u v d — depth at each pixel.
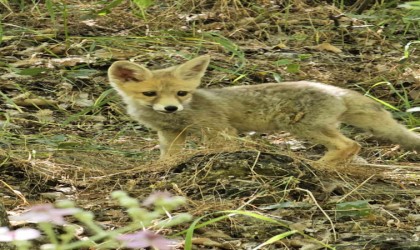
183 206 8.95
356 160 11.16
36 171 10.10
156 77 11.12
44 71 14.70
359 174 10.24
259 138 11.96
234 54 15.78
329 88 11.17
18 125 12.54
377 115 11.06
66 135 12.23
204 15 18.53
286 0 19.81
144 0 16.69
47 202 9.23
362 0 19.98
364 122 11.09
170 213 8.73
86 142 11.87
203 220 8.63
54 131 12.53
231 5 19.22
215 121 11.12
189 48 16.56
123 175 10.11
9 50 15.87
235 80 14.60
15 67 15.01
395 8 19.94
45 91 14.14
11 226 7.68
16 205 9.03
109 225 8.39
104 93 13.36
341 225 8.66
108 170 10.48
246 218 8.66
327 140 10.95
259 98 11.22
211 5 19.30
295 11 19.45
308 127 11.04
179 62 15.76
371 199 9.55
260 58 16.28
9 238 4.18
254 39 17.67
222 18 18.45
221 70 14.74
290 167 9.75
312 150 12.11
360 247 8.04
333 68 16.05
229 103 11.23
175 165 10.02
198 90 11.31
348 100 11.06
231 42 16.78
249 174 9.62
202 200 9.21
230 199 9.23
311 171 9.75
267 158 9.84
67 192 9.65
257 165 9.70
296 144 12.23
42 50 15.92
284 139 12.43
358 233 8.45
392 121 11.09
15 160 10.31
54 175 10.12
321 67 16.05
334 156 10.84
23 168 10.15
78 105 13.70
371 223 8.77
